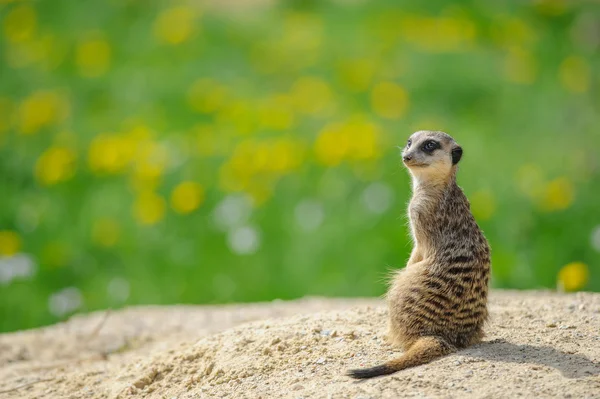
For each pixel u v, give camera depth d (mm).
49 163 13547
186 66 18578
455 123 15844
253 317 9656
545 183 13211
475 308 6742
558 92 17000
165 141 14672
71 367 8430
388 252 12188
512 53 18281
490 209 12414
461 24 19641
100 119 16172
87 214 13414
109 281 12258
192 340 8047
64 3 21875
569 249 12070
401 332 6762
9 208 13586
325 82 16828
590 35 19953
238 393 6340
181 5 22828
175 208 12828
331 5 23031
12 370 8445
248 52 19203
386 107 15391
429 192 7363
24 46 18828
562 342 6797
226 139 14727
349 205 12969
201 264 12461
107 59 18203
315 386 6129
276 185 13359
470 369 6086
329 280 11969
